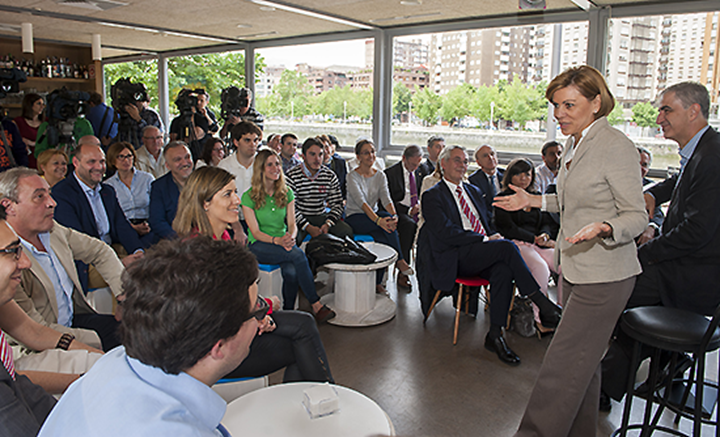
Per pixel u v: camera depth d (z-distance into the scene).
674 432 1.84
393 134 6.44
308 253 3.41
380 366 2.74
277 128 7.51
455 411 2.31
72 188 2.79
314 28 6.20
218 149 4.11
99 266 2.24
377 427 1.29
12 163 4.30
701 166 2.12
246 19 5.69
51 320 1.90
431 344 3.02
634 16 4.59
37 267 1.84
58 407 0.63
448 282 3.01
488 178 3.92
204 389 0.64
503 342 2.88
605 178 1.63
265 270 3.15
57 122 4.77
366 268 3.28
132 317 0.62
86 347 1.68
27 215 1.81
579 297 1.72
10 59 6.73
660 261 2.33
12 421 0.88
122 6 5.13
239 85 7.79
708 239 2.12
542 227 3.53
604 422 2.22
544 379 1.80
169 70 8.59
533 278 2.88
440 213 3.09
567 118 1.68
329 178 3.98
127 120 5.50
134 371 0.63
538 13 5.07
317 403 1.33
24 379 1.09
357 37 6.33
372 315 3.39
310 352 1.93
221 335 0.64
